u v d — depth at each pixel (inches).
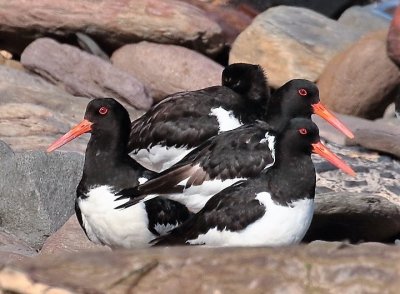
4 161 513.7
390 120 695.1
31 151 516.4
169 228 442.3
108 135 449.1
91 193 442.9
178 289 305.9
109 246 448.5
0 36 746.8
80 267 309.6
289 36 737.0
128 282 306.2
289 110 516.4
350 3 831.7
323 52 732.7
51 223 494.0
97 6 733.3
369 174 558.3
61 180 505.0
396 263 301.1
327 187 542.9
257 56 736.3
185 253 310.8
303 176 423.5
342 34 750.5
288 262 305.9
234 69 535.2
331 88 716.7
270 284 304.5
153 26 725.9
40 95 663.1
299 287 303.3
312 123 431.2
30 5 732.0
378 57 714.2
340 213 495.2
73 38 739.4
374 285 299.7
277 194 420.5
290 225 420.5
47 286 301.4
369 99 714.8
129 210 434.0
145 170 451.5
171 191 448.5
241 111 521.0
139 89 687.7
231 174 459.8
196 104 520.1
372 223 500.4
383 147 583.5
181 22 726.5
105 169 445.1
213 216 422.0
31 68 713.0
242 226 418.9
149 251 313.0
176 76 705.6
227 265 307.7
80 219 452.4
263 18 748.6
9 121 607.5
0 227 498.6
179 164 457.7
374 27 804.6
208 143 470.0
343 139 613.6
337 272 302.7
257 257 307.7
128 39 732.7
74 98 672.4
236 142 466.3
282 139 425.7
